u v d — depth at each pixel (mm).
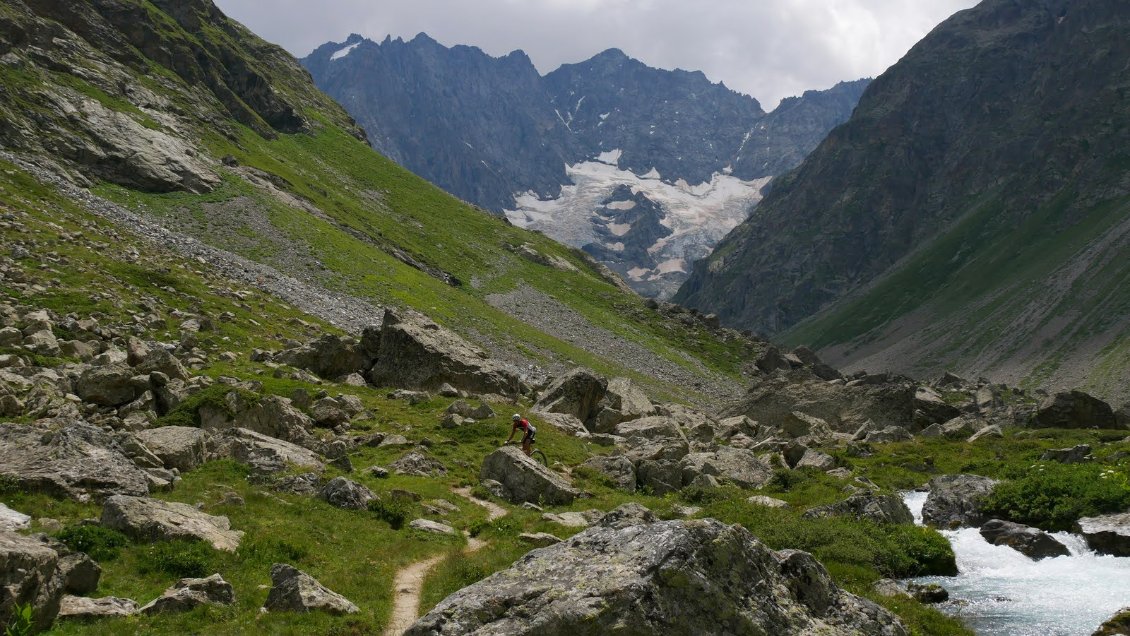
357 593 21203
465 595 15586
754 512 32438
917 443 58594
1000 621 22031
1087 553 27688
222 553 22234
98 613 17578
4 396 34688
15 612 15023
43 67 125312
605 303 179000
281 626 18125
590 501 36125
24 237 66812
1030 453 48875
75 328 50625
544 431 49250
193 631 17547
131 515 22453
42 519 22250
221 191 120500
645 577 14992
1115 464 37688
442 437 44312
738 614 14945
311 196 152500
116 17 160000
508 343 111938
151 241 86375
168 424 36656
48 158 100500
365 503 29844
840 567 26031
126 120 121062
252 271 92062
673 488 41000
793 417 67250
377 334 61500
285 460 33062
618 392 65062
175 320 61250
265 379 50094
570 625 14477
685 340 168125
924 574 26766
